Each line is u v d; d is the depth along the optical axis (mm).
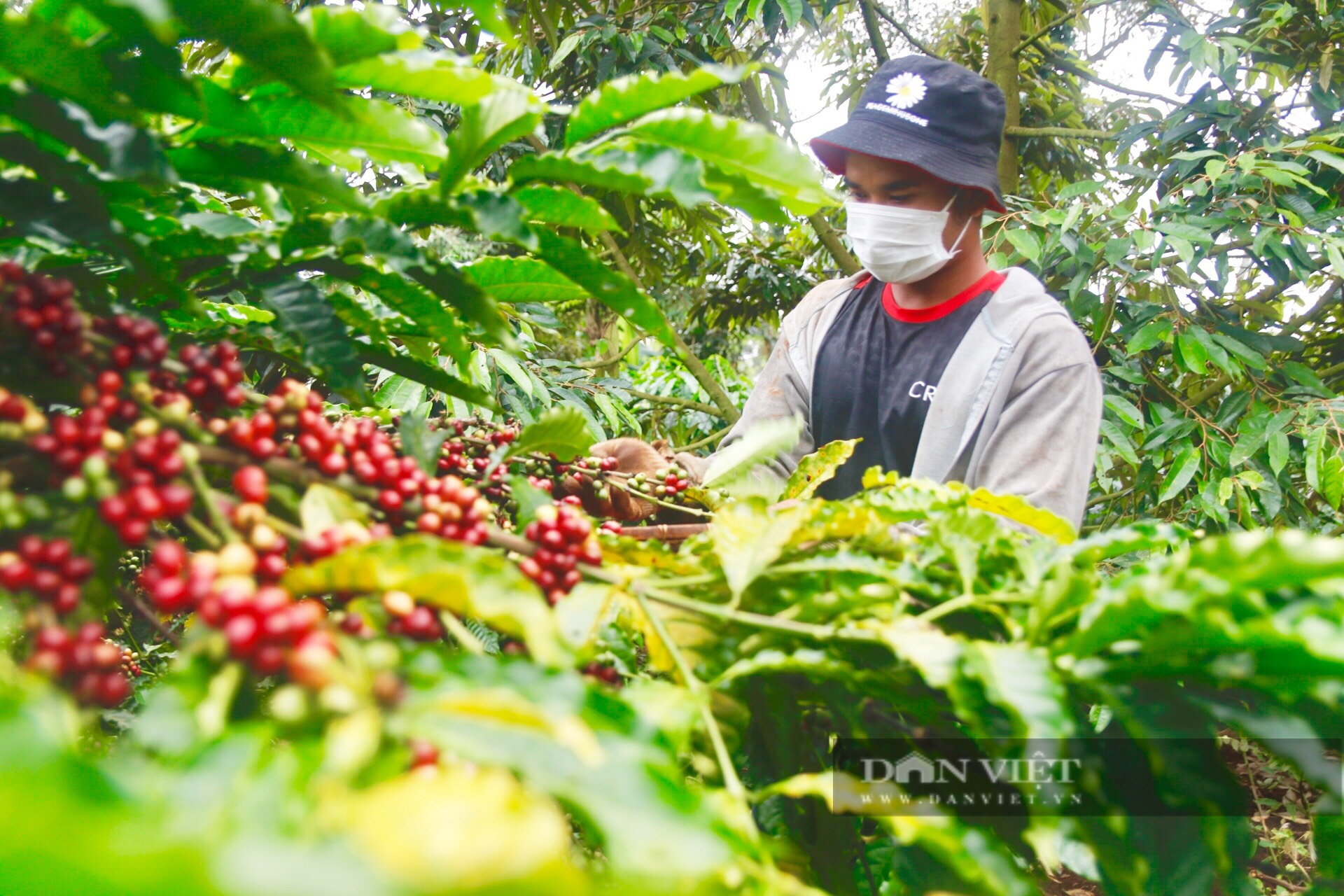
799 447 1428
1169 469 2203
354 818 227
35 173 438
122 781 220
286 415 417
